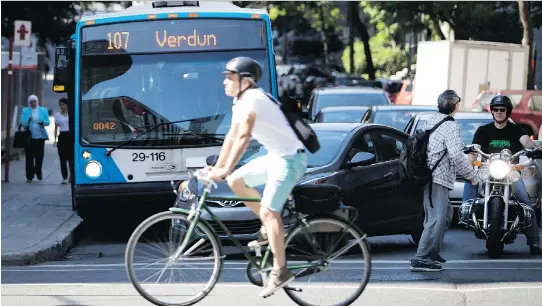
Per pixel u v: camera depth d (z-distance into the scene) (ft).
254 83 69.21
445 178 96.78
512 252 115.34
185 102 132.16
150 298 72.23
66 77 135.74
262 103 68.18
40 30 308.19
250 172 70.54
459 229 139.74
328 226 72.84
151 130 131.44
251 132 68.18
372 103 216.13
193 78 132.36
